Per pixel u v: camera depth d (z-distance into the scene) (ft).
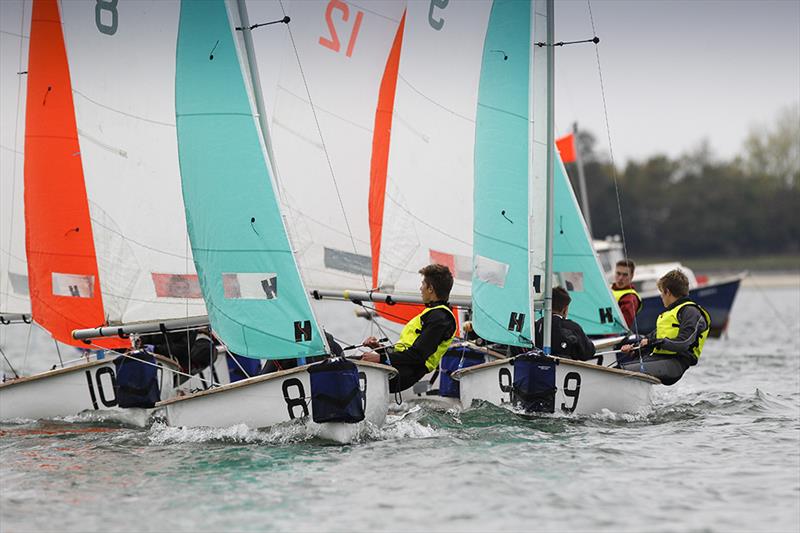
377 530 81.10
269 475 96.32
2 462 105.40
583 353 126.82
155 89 129.18
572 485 92.38
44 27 133.39
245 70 113.91
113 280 130.41
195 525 82.79
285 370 109.29
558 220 152.46
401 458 102.01
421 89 138.82
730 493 90.12
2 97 148.77
